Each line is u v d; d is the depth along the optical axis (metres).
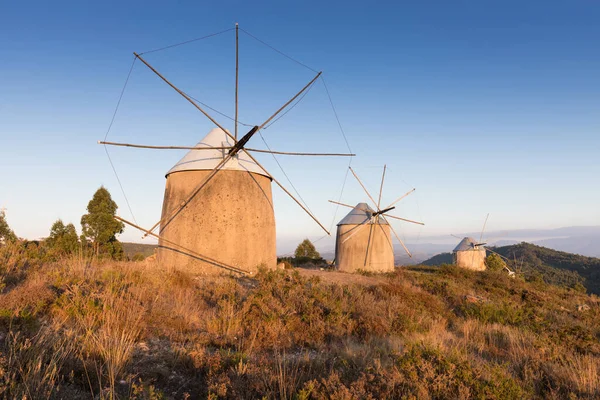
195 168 15.07
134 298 7.96
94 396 4.09
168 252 14.85
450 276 25.91
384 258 30.08
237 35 14.28
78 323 6.07
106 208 27.78
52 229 25.19
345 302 10.41
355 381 5.02
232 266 14.66
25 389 3.65
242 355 5.62
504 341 9.34
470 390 5.23
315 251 42.62
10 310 5.64
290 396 4.66
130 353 5.28
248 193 15.42
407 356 5.93
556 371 6.71
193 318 7.76
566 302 20.91
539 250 115.94
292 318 8.45
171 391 4.66
